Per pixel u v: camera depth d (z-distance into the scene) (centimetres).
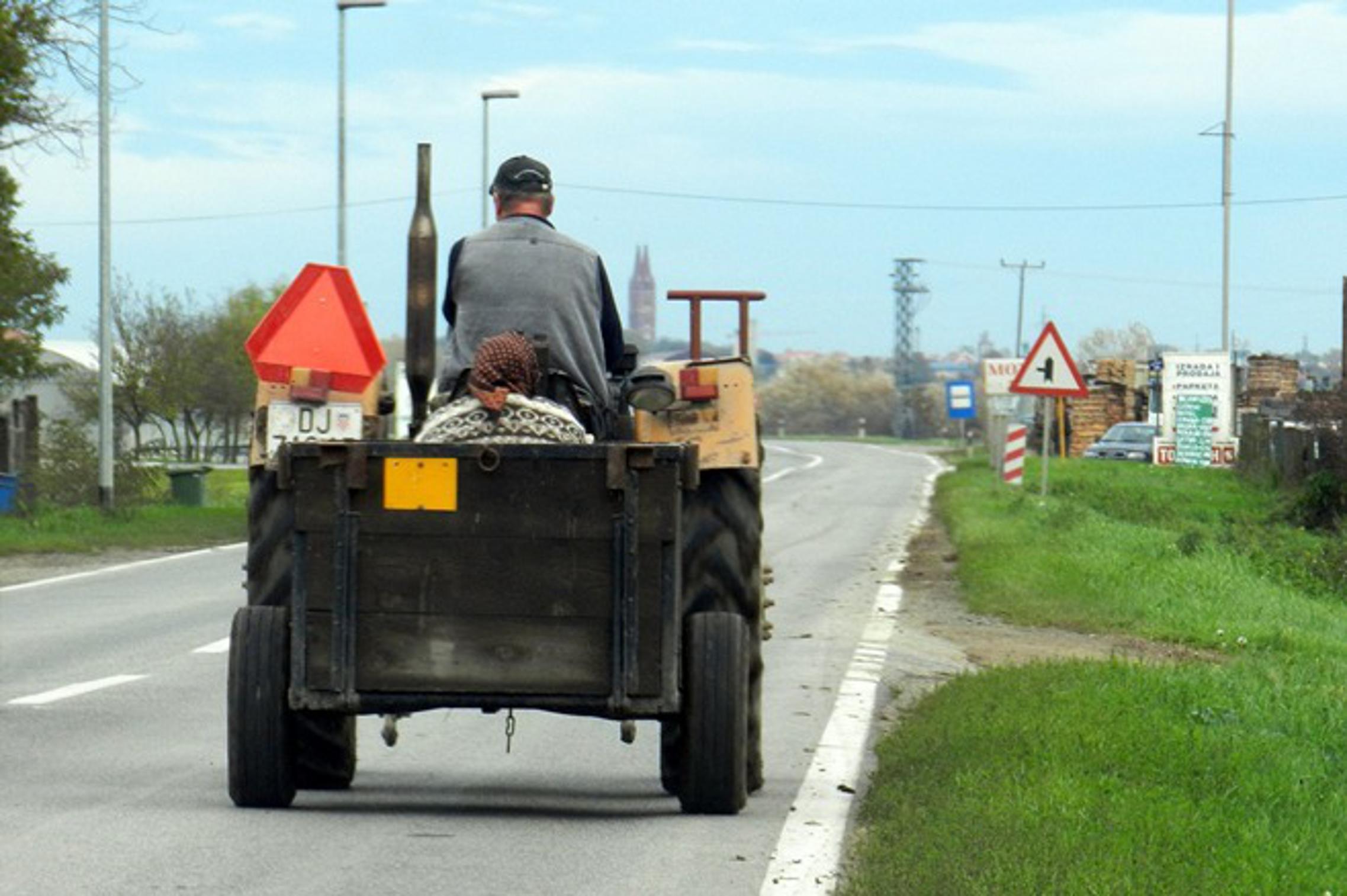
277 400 3167
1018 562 8631
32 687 4947
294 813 3153
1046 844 2688
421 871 2717
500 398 3061
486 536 2905
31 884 2592
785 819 3153
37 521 12044
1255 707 4281
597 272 3316
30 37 12156
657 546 2905
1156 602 7275
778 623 6831
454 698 2928
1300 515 14838
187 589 8212
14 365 13100
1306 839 2969
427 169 3167
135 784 3459
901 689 5069
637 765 3809
